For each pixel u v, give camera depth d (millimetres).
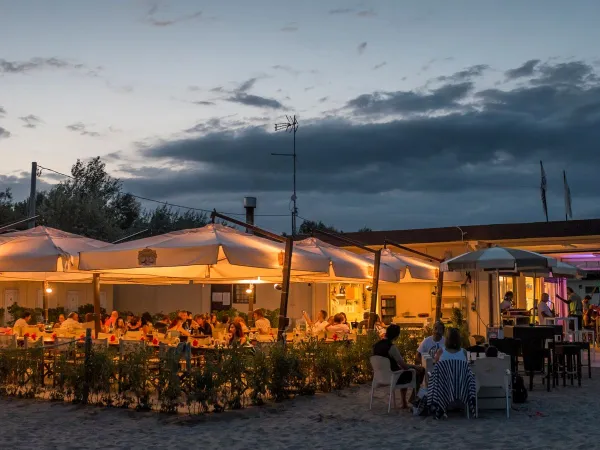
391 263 19844
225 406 11078
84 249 14188
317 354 12883
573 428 9461
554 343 13547
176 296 26797
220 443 8789
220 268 16062
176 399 10641
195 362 13055
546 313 18766
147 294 27281
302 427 9719
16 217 35562
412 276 20422
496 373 10625
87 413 10672
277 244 14266
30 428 9719
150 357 11195
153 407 10992
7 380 12406
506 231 23688
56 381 12430
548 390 13109
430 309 25906
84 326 16625
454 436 9031
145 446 8648
